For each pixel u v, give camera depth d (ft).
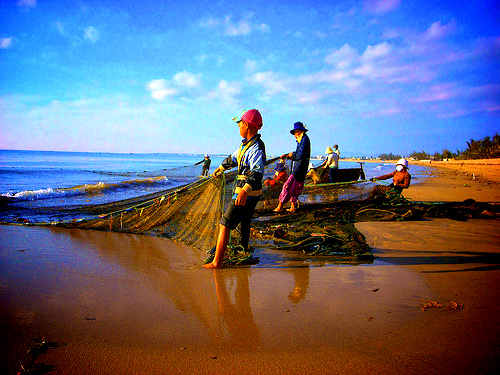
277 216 22.40
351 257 13.15
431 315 7.73
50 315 7.57
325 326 7.18
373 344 6.37
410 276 10.83
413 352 6.03
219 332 6.87
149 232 17.13
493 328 7.00
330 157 39.19
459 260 12.76
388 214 23.03
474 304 8.41
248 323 7.32
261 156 11.75
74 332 6.76
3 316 7.47
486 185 48.55
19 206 26.25
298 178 23.79
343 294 9.21
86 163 144.77
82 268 11.27
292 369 5.55
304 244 14.37
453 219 22.29
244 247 13.34
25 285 9.50
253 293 9.27
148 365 5.63
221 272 11.23
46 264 11.62
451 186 46.70
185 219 16.05
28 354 5.87
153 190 40.01
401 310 8.06
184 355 5.97
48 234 16.61
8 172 70.49
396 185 26.63
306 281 10.32
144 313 7.80
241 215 11.76
